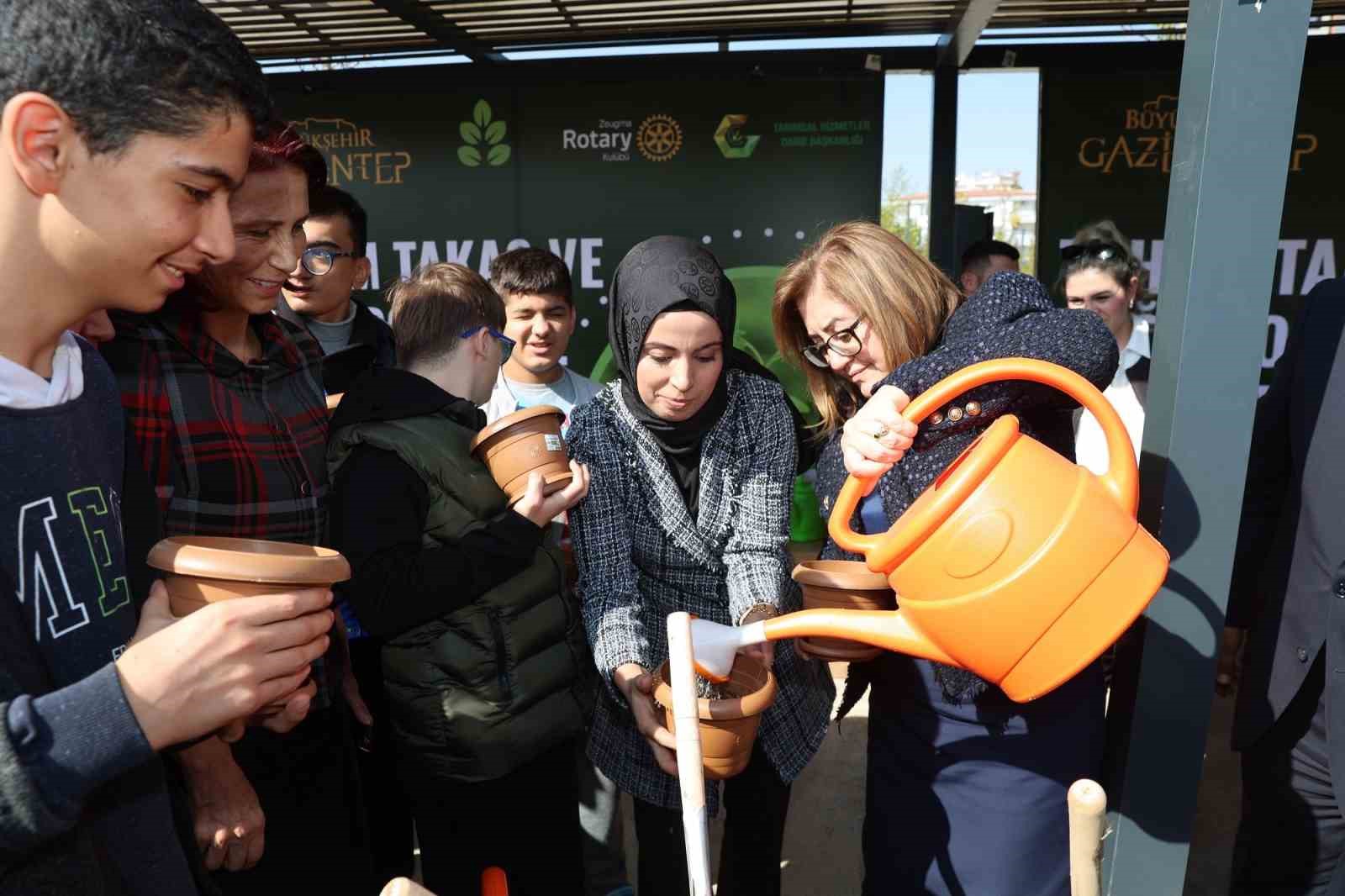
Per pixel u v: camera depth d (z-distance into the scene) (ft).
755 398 6.10
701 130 17.78
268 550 3.44
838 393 5.76
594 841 7.88
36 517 2.75
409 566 5.05
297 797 5.01
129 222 2.59
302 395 5.36
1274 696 5.36
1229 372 3.96
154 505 3.57
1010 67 16.98
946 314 5.14
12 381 2.69
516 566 5.19
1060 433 4.58
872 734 5.36
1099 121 17.08
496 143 18.15
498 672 5.30
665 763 4.84
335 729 5.35
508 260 9.61
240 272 4.50
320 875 5.17
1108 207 17.26
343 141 18.33
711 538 5.80
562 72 17.49
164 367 4.43
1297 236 16.63
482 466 5.43
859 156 17.57
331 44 17.62
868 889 5.39
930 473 4.50
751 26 16.37
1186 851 4.42
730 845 6.17
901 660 5.04
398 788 7.00
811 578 4.61
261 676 2.68
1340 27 17.56
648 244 5.67
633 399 5.82
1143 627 4.25
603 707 5.95
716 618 5.87
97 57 2.43
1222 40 3.69
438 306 5.85
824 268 5.15
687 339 5.36
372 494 5.12
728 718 4.48
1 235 2.55
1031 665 3.55
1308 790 5.39
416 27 16.16
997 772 4.74
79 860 2.65
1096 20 16.48
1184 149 3.99
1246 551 5.78
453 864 5.78
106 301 2.80
